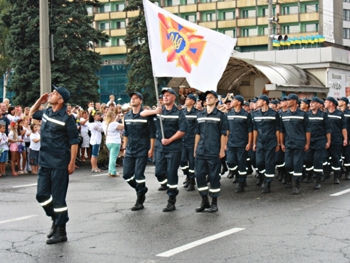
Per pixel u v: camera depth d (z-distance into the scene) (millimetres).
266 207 10484
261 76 26719
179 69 10812
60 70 37000
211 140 9953
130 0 46562
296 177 12305
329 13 70000
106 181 14711
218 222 9039
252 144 13008
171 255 6996
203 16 73875
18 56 36656
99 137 16969
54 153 7777
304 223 8906
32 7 37406
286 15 70000
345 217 9383
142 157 10242
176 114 10273
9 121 16516
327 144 13414
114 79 64688
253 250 7211
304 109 13828
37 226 8898
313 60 29703
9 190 13031
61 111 7848
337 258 6812
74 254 7125
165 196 11922
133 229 8570
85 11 39438
